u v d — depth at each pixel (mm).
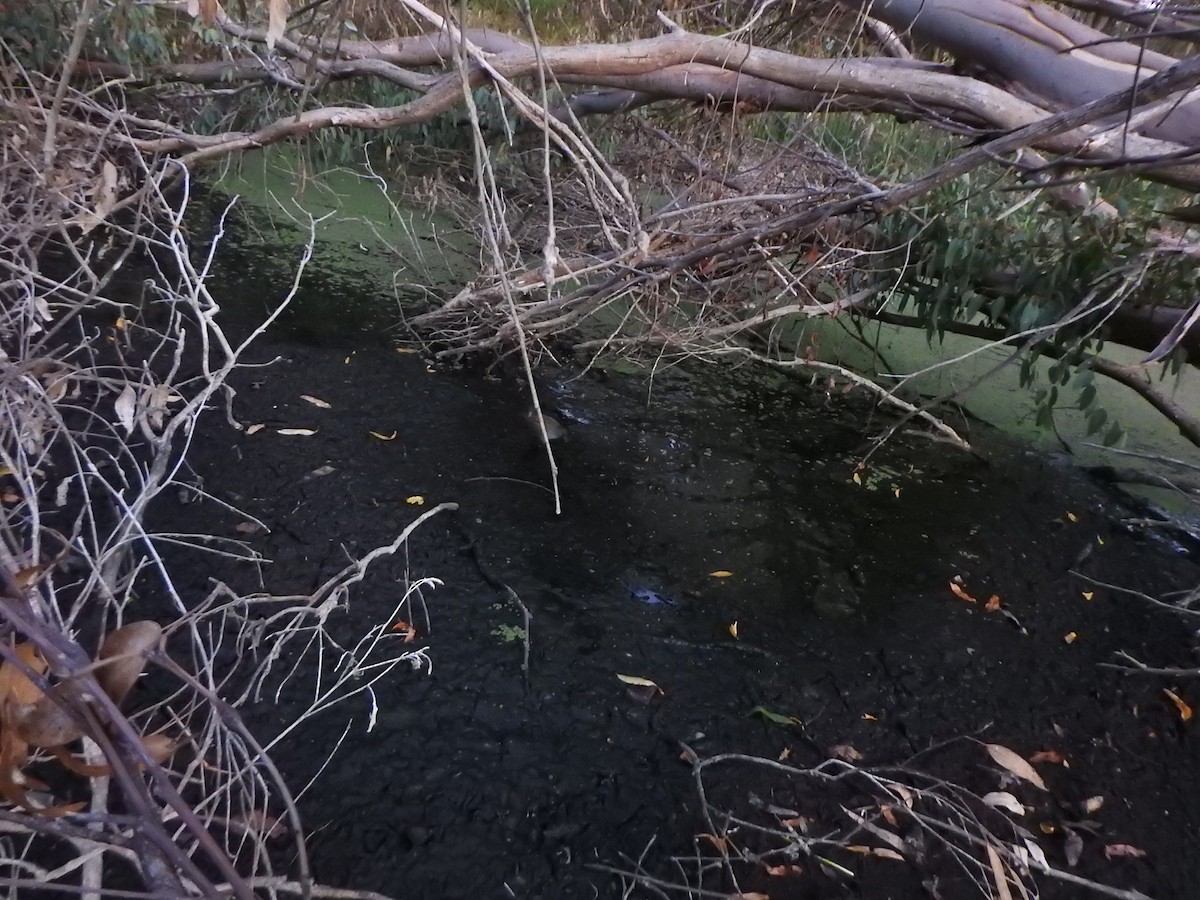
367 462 2344
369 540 2057
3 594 857
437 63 3580
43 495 1945
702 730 1714
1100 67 2395
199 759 1210
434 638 1821
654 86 3076
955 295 2746
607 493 2418
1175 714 1935
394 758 1540
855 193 2557
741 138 3613
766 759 1662
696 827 1507
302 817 1398
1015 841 1571
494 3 4145
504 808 1486
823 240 2729
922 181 2203
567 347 3223
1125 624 2211
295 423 2445
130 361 2553
